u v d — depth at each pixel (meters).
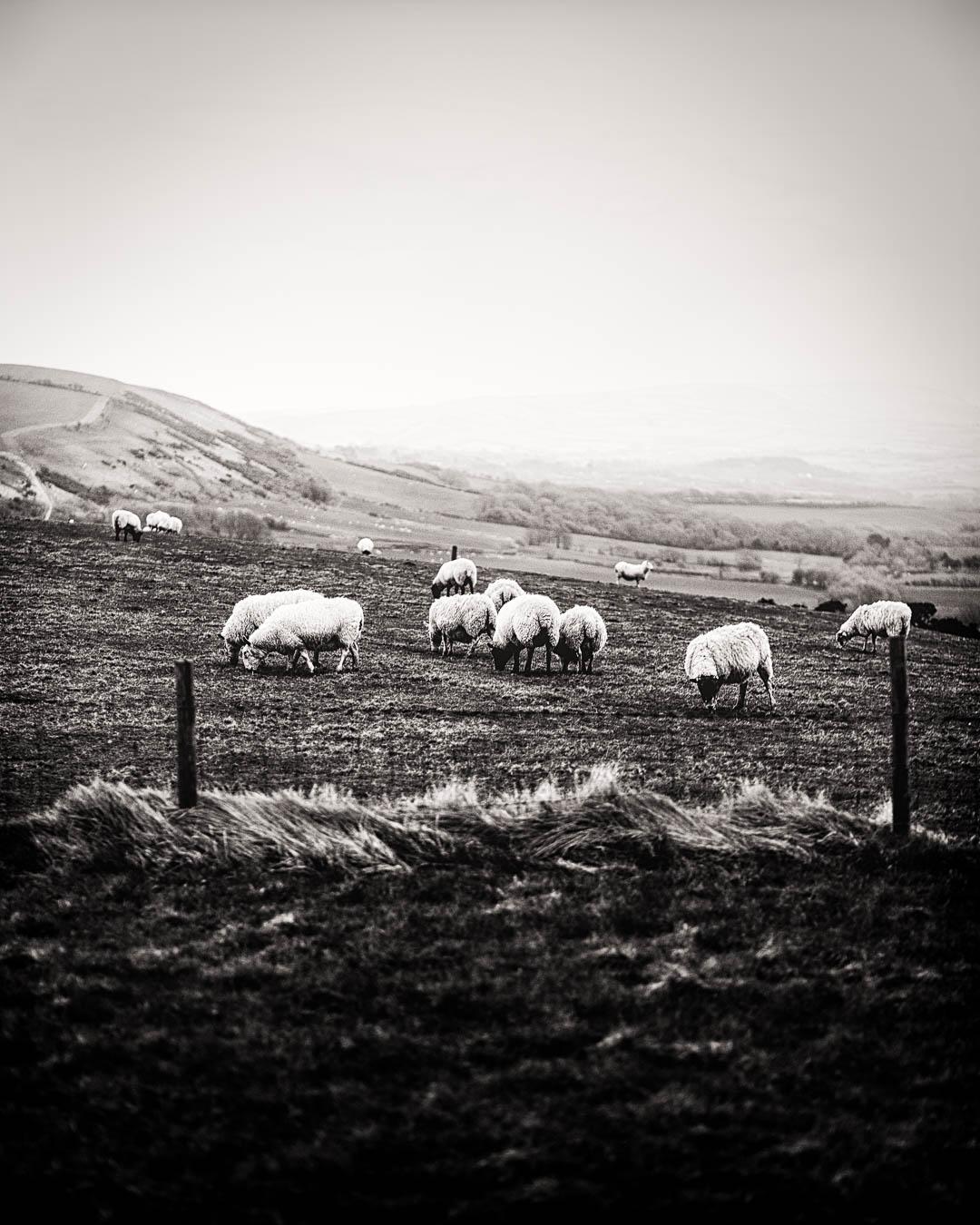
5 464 103.31
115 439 131.00
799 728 23.08
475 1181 5.93
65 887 10.04
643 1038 7.43
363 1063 7.11
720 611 46.28
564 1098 6.69
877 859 10.76
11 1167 6.01
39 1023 7.59
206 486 114.75
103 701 23.38
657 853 10.77
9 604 34.97
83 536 51.06
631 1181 5.94
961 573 89.00
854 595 69.06
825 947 8.94
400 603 40.69
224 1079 6.93
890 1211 5.76
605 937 9.08
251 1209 5.72
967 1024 7.72
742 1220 5.68
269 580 43.19
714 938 9.09
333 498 120.56
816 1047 7.35
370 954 8.69
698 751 20.09
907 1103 6.71
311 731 21.00
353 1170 6.00
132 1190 5.83
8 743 19.06
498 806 11.80
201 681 25.94
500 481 168.00
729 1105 6.62
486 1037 7.43
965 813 14.34
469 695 25.69
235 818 11.04
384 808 11.55
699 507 148.00
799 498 195.88
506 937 9.06
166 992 8.09
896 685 11.25
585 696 26.30
